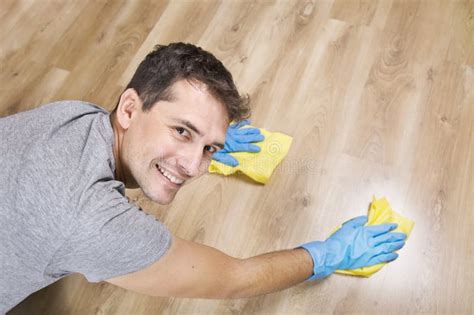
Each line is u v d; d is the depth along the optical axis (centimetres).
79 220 82
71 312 133
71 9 197
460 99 171
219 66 93
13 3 199
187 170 94
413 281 137
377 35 188
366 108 169
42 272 88
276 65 181
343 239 137
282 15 195
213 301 135
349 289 136
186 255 95
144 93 92
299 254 128
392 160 158
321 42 187
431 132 163
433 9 196
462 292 136
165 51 93
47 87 175
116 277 91
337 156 159
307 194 152
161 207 149
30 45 186
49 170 86
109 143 94
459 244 143
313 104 170
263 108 170
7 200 86
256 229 146
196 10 197
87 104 103
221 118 92
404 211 149
